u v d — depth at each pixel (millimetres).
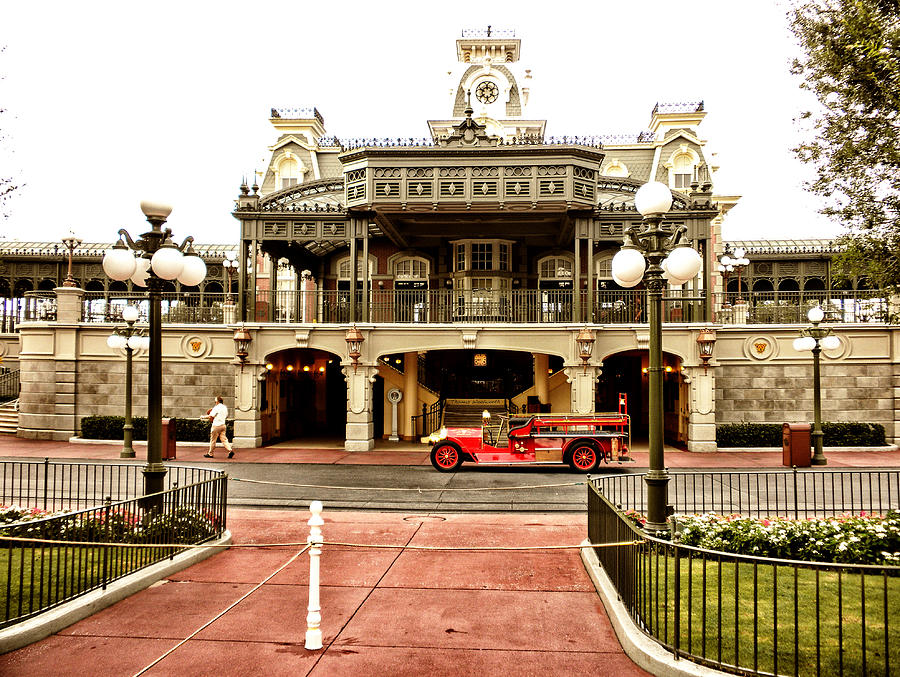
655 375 8617
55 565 8086
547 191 21484
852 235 9609
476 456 17609
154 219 9773
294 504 12977
